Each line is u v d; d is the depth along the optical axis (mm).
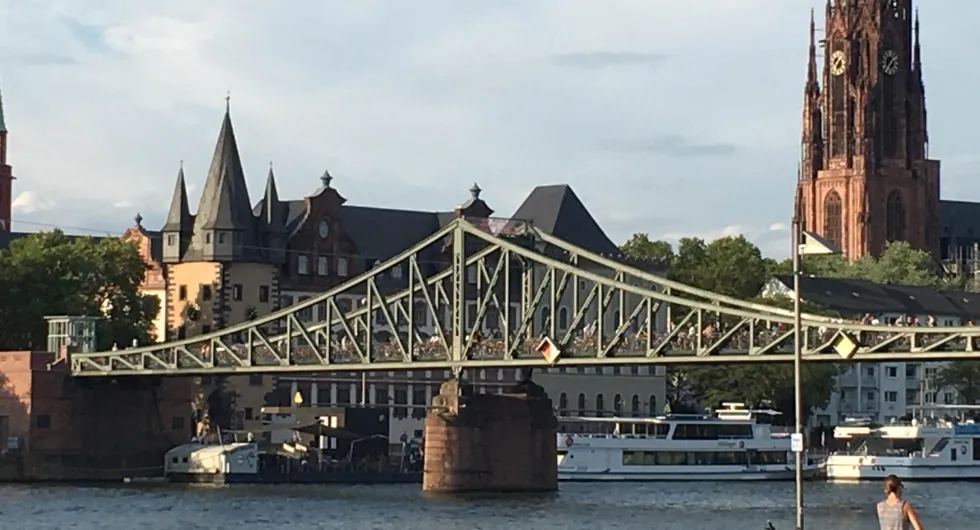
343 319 154250
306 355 174250
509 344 145750
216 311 197875
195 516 125062
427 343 155250
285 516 125688
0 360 166750
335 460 174250
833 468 191875
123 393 169250
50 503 135375
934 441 194875
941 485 185000
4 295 184625
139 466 169250
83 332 170250
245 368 156875
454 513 129625
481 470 152750
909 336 121500
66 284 187625
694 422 182000
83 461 166625
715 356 131250
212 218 199000
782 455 187125
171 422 172125
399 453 199125
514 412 155125
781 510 137750
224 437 181000
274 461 168250
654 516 129750
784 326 144625
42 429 165250
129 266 195875
